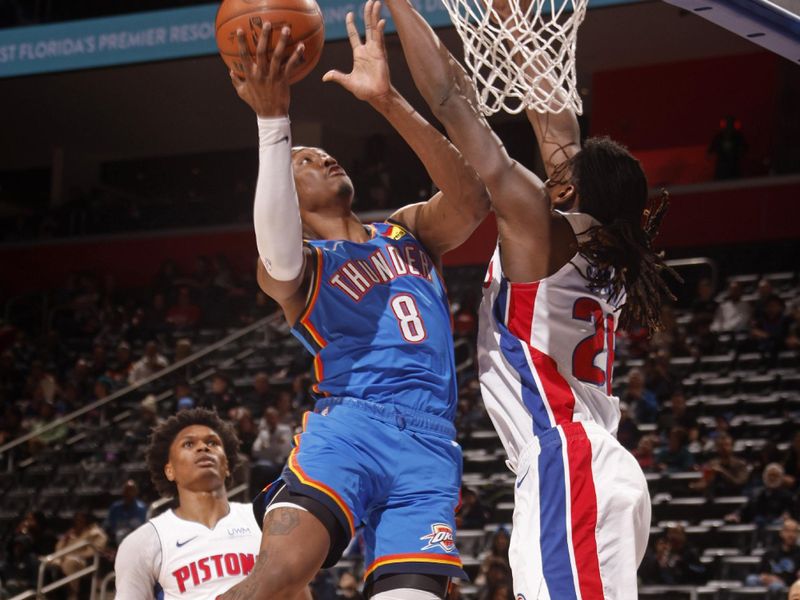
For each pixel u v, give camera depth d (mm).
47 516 13453
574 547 3014
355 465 3070
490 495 11906
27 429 15648
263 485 11750
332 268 3266
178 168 24547
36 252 21219
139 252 20562
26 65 18000
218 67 19484
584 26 17688
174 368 15547
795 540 9797
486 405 3299
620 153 3258
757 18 3719
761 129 18484
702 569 9828
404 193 20828
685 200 17391
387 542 3104
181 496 4535
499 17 3455
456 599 9406
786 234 16688
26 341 19078
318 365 3273
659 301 3244
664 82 19188
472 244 18062
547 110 3316
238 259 19891
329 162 3533
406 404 3189
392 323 3250
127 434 14531
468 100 3131
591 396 3232
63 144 24000
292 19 3004
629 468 3119
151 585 4395
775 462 11156
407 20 3104
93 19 17766
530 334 3211
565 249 3176
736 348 13812
